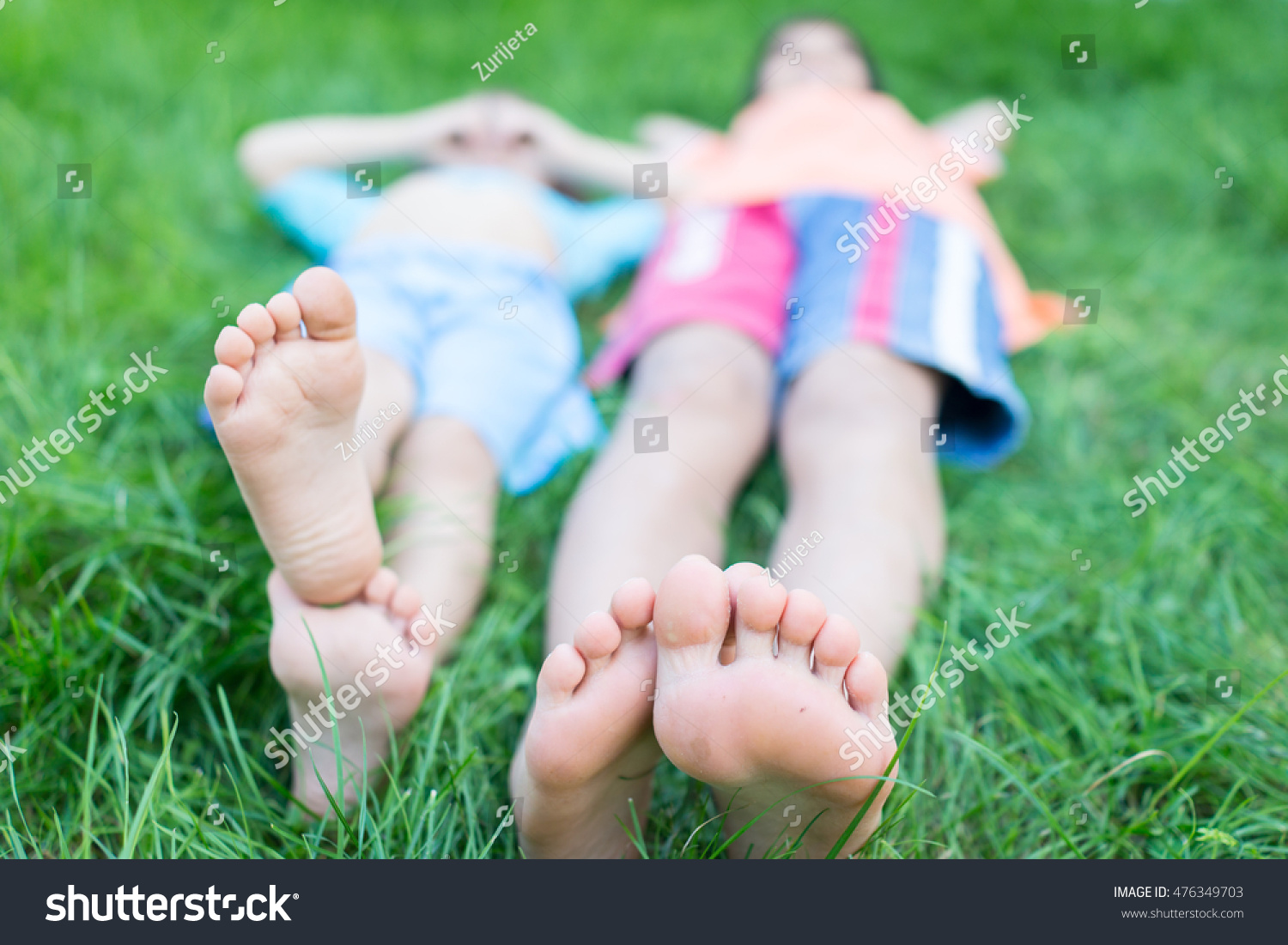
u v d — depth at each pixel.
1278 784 0.83
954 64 1.87
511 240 1.12
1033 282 1.34
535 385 1.01
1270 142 1.51
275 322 0.74
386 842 0.78
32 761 0.81
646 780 0.79
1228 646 0.91
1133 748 0.85
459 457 0.94
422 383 0.99
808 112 1.27
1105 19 1.92
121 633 0.84
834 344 0.97
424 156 1.34
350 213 1.25
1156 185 1.50
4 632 0.86
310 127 1.33
